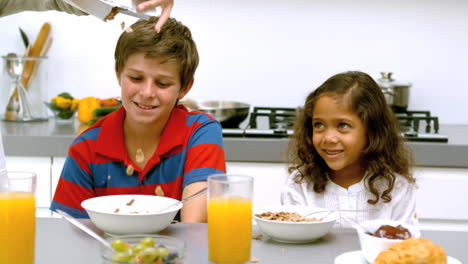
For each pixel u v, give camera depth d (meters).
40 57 2.60
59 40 2.78
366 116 1.54
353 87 1.54
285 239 1.12
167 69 1.35
